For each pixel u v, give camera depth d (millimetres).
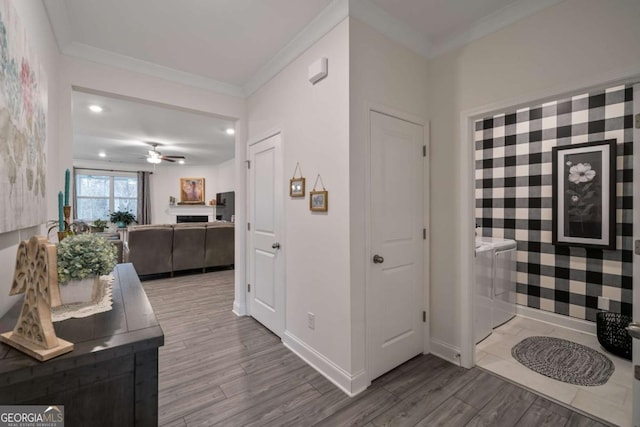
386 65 2119
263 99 2908
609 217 2691
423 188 2414
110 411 935
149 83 2729
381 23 2041
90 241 1287
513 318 3236
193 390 1957
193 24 2141
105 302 1279
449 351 2326
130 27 2166
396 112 2184
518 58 1944
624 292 2643
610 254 2721
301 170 2354
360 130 1958
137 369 970
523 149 3277
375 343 2076
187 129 5164
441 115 2373
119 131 5293
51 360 822
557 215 3016
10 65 1078
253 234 3156
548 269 3100
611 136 2697
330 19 1992
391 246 2178
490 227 3549
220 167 9648
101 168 8828
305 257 2320
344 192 1931
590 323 2822
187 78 2912
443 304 2377
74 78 2367
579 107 2881
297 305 2432
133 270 1938
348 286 1912
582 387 1990
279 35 2279
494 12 2004
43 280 864
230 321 3127
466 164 2219
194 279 4895
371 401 1845
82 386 895
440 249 2395
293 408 1783
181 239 5062
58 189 2223
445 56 2340
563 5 1762
